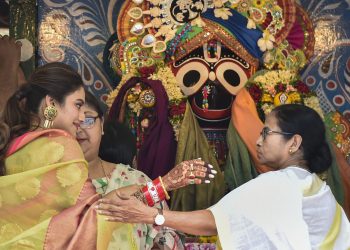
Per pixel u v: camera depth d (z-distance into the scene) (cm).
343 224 228
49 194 202
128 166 281
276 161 240
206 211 221
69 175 203
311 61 463
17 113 211
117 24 422
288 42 430
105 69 435
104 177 275
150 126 394
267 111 407
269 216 215
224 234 214
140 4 423
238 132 400
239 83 422
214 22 417
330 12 467
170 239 272
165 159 388
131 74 410
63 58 442
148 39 416
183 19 419
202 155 397
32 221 201
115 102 401
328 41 465
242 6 426
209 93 419
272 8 429
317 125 237
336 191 405
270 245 212
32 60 427
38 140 205
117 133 306
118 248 241
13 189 201
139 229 258
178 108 399
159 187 221
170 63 420
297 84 419
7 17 455
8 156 206
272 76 414
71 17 447
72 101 214
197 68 418
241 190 221
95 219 203
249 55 421
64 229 199
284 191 220
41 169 201
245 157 396
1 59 404
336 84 463
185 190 391
